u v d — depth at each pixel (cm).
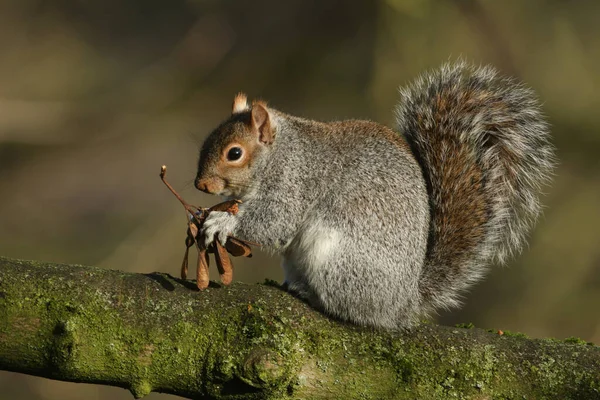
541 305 1981
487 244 974
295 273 948
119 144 2386
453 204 973
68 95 2470
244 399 787
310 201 966
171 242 2069
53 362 777
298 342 800
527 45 2123
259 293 830
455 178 977
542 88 2120
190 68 2331
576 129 2136
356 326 834
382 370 801
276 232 975
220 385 783
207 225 924
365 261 904
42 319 781
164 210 2298
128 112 2338
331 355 802
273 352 783
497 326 1978
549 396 791
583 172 2108
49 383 1998
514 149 989
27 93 2466
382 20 2042
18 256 2169
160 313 796
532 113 1005
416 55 2014
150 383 789
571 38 2150
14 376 2003
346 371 798
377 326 839
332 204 938
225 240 935
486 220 976
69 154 2358
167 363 785
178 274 2031
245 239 980
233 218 959
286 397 788
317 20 2247
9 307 780
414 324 844
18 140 2281
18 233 2236
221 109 2288
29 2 2623
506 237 993
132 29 2584
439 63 2014
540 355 809
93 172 2361
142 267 2023
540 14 2164
